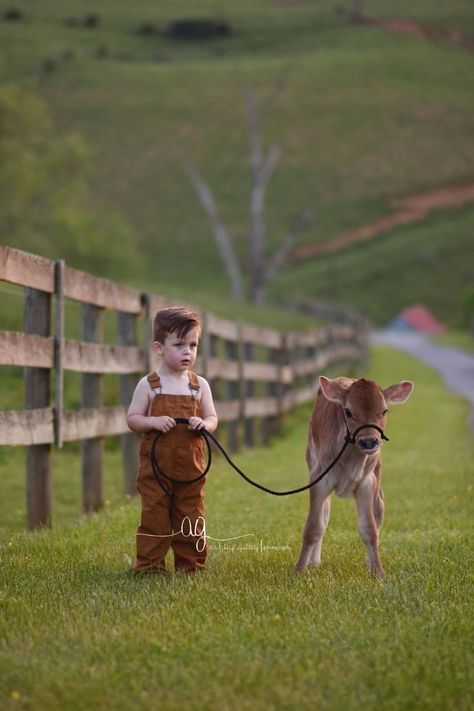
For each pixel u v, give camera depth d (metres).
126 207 89.12
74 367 9.30
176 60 125.62
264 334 18.12
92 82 110.06
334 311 45.12
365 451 6.44
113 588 6.14
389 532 8.83
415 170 98.12
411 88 115.50
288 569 6.98
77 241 41.91
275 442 18.06
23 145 37.84
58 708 4.21
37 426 8.45
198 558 6.78
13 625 5.34
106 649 4.89
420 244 85.12
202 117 104.69
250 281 78.31
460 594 6.16
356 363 35.41
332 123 105.56
